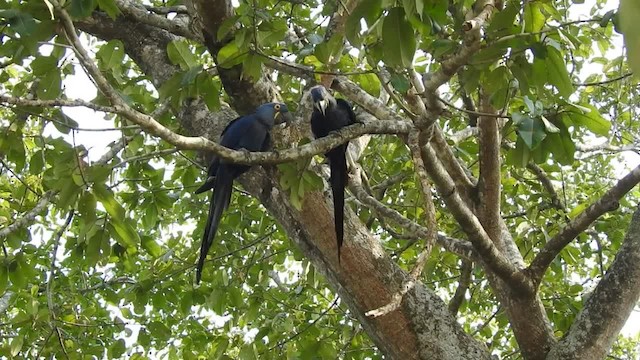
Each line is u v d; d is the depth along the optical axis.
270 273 8.48
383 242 7.79
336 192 4.05
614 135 6.38
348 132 3.49
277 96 4.64
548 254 4.23
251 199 7.31
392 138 6.98
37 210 4.89
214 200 4.20
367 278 4.07
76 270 8.02
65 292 7.41
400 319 4.05
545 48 3.10
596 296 4.06
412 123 3.55
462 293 6.15
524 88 3.29
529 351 4.34
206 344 6.70
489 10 3.06
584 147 6.27
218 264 7.17
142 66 5.08
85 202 3.70
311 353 5.75
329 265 4.16
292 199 3.59
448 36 3.77
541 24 3.24
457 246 4.86
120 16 5.05
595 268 7.29
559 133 3.46
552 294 6.38
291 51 5.20
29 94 4.69
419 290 4.20
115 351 6.45
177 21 5.02
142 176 6.45
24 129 6.18
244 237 7.48
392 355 4.09
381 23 2.94
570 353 4.02
